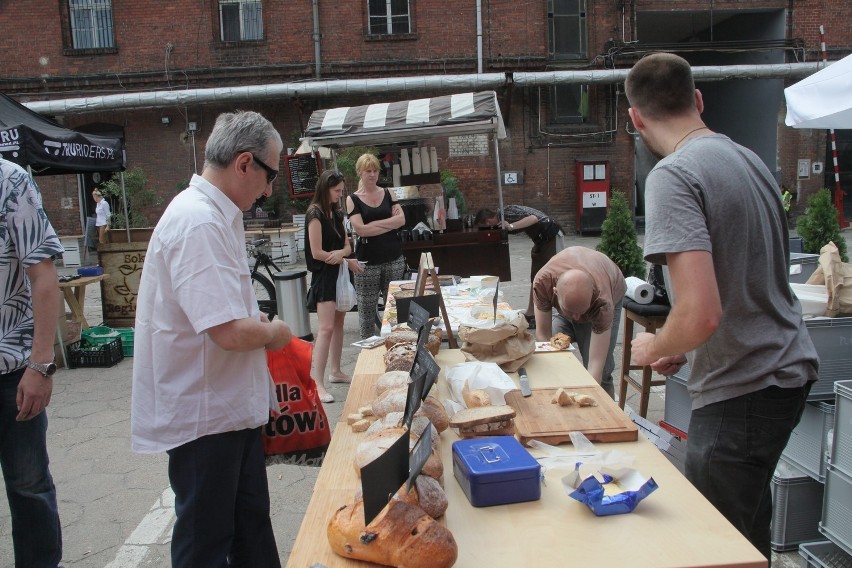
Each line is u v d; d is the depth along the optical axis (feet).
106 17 52.26
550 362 8.97
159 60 52.16
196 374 6.31
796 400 6.17
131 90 52.44
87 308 30.94
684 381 11.69
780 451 6.26
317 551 4.83
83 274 23.35
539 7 51.98
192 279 5.95
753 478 6.25
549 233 23.21
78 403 17.54
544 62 52.34
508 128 53.42
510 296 29.55
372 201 18.84
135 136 52.80
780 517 9.47
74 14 52.21
